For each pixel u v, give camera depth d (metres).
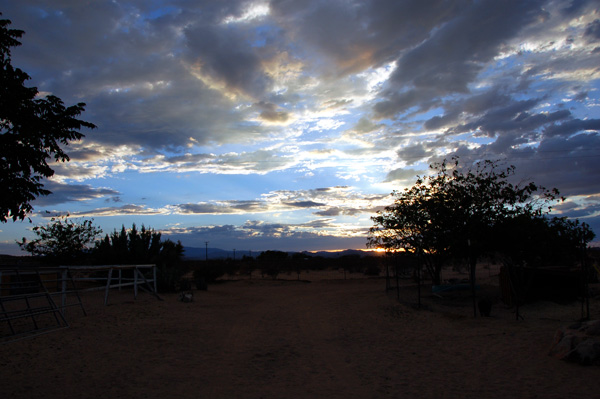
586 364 7.70
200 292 26.56
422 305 18.16
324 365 8.72
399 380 7.50
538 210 20.56
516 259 20.27
